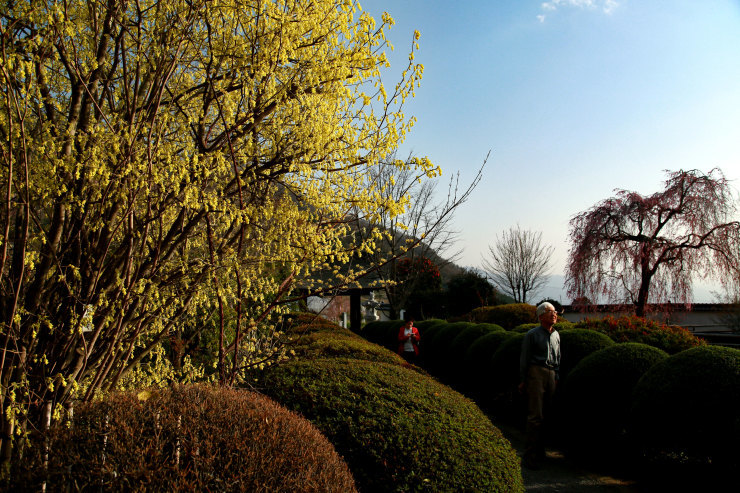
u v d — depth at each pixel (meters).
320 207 2.86
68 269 2.39
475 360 7.86
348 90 2.86
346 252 3.02
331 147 2.78
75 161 2.06
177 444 1.92
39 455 1.88
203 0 2.31
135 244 2.71
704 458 4.15
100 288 2.49
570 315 19.14
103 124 2.52
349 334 8.67
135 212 2.59
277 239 2.88
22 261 1.96
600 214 14.58
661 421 4.20
